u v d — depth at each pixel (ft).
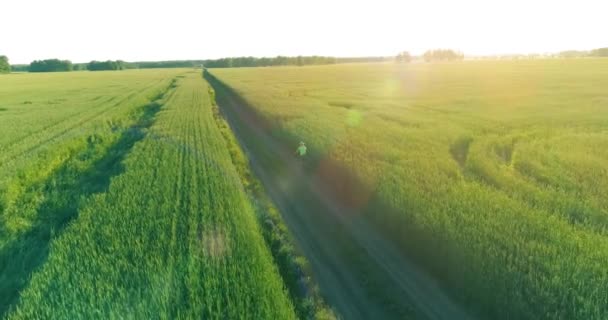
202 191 46.39
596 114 98.12
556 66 366.22
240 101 150.00
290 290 32.17
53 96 193.98
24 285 29.94
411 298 31.17
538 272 27.37
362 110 113.80
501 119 94.17
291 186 58.08
